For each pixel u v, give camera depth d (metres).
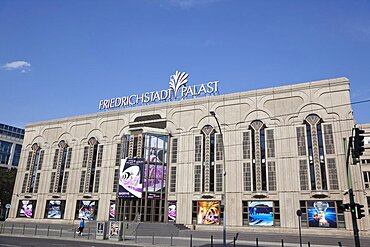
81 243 28.48
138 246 27.36
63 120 60.16
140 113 53.47
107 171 52.44
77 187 54.06
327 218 37.59
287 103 43.38
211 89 49.75
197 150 47.28
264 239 34.88
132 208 46.41
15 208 58.59
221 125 46.66
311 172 39.88
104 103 58.41
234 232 39.25
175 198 46.56
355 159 19.80
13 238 31.58
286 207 39.78
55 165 57.84
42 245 25.06
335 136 39.62
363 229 35.78
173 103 51.28
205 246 27.88
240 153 44.22
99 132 55.75
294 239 33.88
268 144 42.97
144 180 46.59
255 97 45.53
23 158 61.94
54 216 54.31
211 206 43.88
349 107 39.78
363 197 36.62
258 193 41.44
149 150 48.03
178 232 39.91
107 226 33.88
